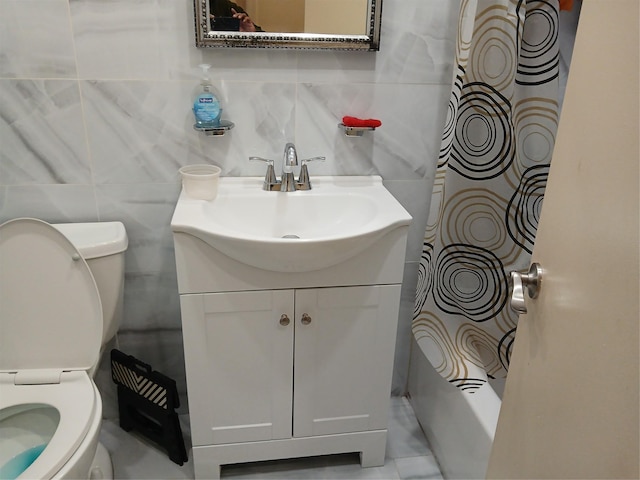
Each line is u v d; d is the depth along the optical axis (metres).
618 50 0.62
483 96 1.27
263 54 1.45
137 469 1.64
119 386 1.73
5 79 1.39
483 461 1.36
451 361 1.49
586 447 0.67
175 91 1.46
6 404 1.31
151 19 1.38
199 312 1.36
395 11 1.45
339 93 1.52
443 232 1.40
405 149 1.62
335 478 1.63
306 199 1.50
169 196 1.58
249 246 1.20
